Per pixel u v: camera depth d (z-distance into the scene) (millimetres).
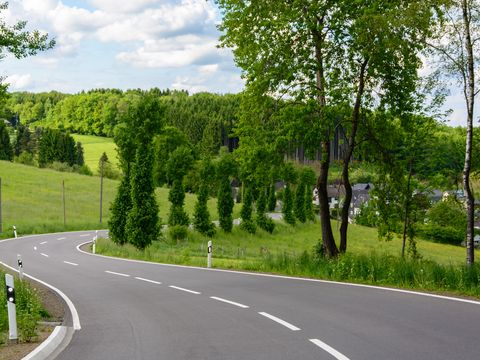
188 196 103625
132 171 38781
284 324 9508
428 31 18672
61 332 9617
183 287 16156
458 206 26750
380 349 7391
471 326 8711
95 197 90875
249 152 21469
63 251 38219
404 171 25484
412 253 27453
